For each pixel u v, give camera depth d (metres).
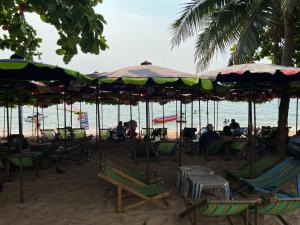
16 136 11.54
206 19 11.25
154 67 6.21
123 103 16.58
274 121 36.50
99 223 4.99
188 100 15.32
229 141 10.03
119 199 5.39
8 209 5.56
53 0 3.95
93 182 7.32
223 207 4.02
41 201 5.98
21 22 5.69
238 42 10.87
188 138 13.08
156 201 5.88
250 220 5.07
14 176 7.87
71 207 5.67
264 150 11.04
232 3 10.64
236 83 7.74
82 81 5.37
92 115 48.06
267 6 10.48
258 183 5.95
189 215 4.75
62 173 8.21
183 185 6.36
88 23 4.25
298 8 9.76
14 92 10.09
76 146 9.52
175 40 11.20
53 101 14.52
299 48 11.95
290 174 5.85
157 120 29.16
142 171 8.50
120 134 13.92
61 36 4.87
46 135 14.72
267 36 12.67
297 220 5.19
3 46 6.61
